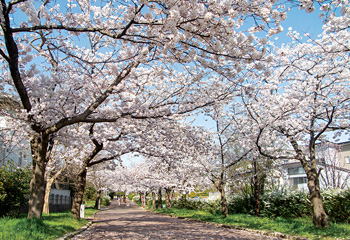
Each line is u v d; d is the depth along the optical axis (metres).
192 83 9.71
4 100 8.43
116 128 11.24
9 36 5.73
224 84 9.86
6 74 8.27
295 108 9.88
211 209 20.53
